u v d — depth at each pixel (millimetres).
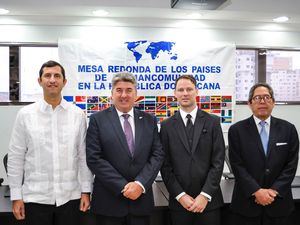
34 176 1752
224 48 3887
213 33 3941
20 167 1783
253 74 4094
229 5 3346
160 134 2004
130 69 3738
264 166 1953
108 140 1794
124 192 1688
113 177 1723
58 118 1816
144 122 1896
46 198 1741
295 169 1966
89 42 3662
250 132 2014
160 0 3250
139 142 1818
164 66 3789
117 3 3188
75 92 3646
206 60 3861
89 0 3156
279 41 4086
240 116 4020
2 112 3664
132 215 1754
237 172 1987
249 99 2061
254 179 1949
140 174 1771
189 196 1858
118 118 1854
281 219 1957
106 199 1761
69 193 1797
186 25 3822
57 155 1774
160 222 2072
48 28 3660
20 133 1779
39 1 3125
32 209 1748
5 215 1858
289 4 3453
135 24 3727
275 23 3971
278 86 4141
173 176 1913
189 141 1935
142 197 1769
